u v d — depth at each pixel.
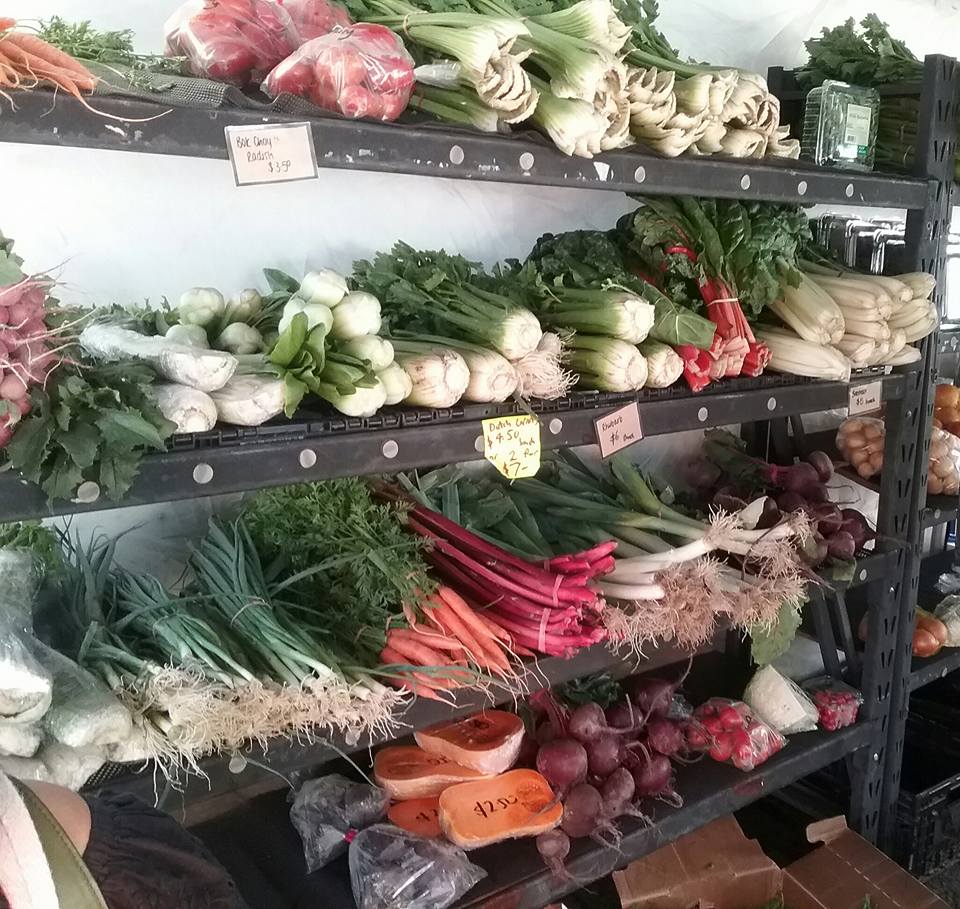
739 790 2.07
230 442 1.25
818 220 2.55
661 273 1.93
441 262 1.72
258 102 1.28
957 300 2.72
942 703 3.00
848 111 2.04
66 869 0.72
